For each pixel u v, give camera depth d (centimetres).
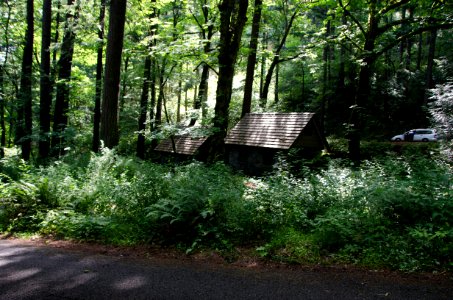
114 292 439
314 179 877
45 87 1900
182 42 1549
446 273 503
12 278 486
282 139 1916
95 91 2386
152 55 1684
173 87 2442
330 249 609
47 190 888
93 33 1875
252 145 2006
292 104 3916
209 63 1631
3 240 721
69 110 2425
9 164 1368
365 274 511
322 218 682
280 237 654
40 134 1803
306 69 3566
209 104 2166
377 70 3441
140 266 546
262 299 422
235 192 763
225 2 1334
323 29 2066
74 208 853
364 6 1783
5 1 2098
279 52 2738
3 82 1980
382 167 1012
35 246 670
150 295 431
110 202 860
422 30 1505
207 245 649
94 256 599
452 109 1595
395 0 1661
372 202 702
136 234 707
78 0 1667
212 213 660
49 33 1914
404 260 549
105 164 1103
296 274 514
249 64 2375
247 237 679
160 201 696
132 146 2867
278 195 774
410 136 2972
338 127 3350
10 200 852
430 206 659
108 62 1233
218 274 512
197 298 423
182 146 2441
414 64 3900
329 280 488
